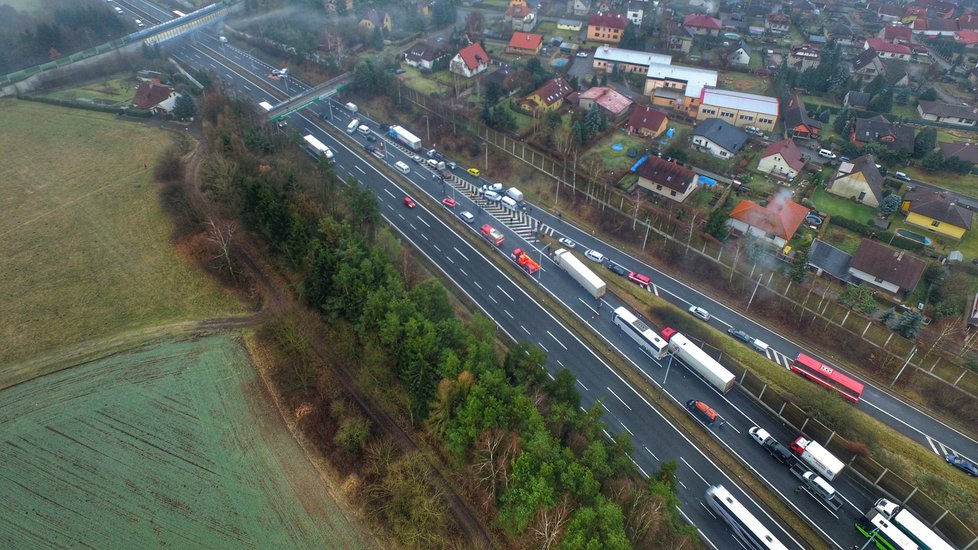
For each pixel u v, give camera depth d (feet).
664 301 293.43
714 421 233.35
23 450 210.59
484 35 600.39
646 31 609.01
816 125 421.18
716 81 475.31
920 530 189.06
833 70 487.61
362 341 238.48
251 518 192.24
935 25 608.60
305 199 289.33
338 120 471.62
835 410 222.69
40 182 358.64
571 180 370.32
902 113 458.50
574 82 480.23
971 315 259.39
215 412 226.79
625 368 258.16
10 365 243.19
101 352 250.16
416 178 397.80
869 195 340.39
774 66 530.27
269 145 368.07
